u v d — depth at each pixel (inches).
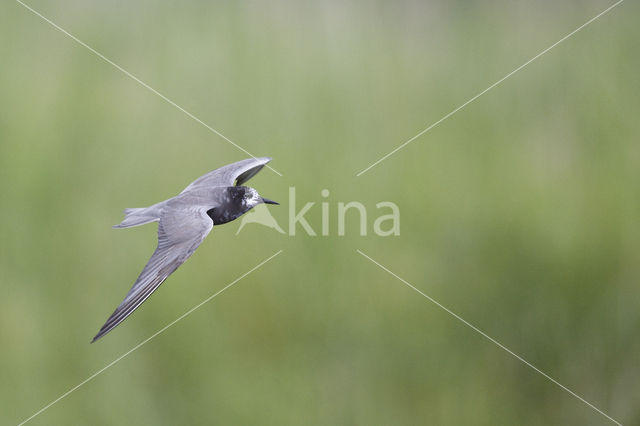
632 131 415.8
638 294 378.3
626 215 386.9
